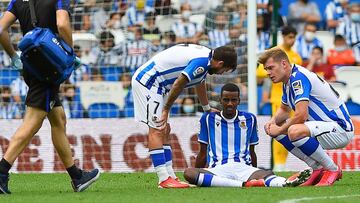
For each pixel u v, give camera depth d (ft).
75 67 52.21
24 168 82.89
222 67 53.42
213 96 89.10
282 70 56.08
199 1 108.78
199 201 42.96
